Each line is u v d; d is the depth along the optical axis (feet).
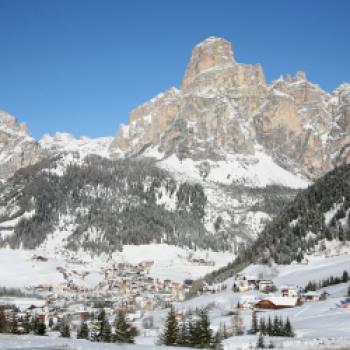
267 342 418.31
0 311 514.27
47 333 552.00
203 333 415.03
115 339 447.01
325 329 488.85
